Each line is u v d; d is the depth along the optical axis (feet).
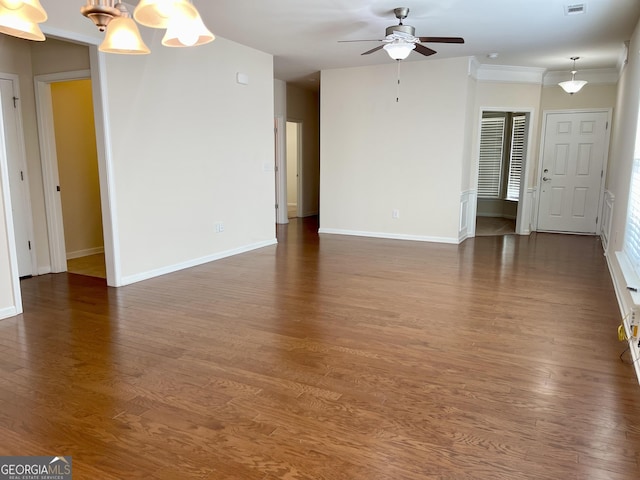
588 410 7.62
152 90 15.20
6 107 15.10
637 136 12.82
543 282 15.57
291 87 29.19
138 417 7.38
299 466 6.21
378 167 23.73
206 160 17.72
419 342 10.44
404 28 14.52
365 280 15.71
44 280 15.64
